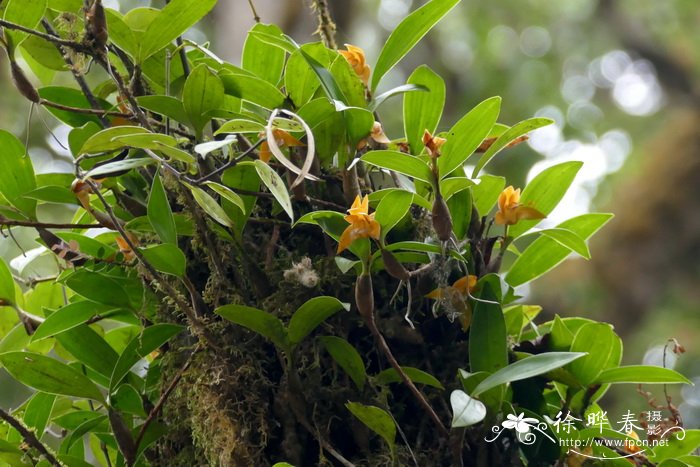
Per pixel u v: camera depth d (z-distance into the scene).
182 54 2.56
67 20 2.54
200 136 2.52
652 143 8.90
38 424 2.57
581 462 2.50
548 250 2.58
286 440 2.48
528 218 2.53
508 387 2.54
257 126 2.46
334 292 2.52
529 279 2.59
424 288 2.51
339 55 2.52
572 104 9.80
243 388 2.49
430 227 2.54
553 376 2.54
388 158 2.46
